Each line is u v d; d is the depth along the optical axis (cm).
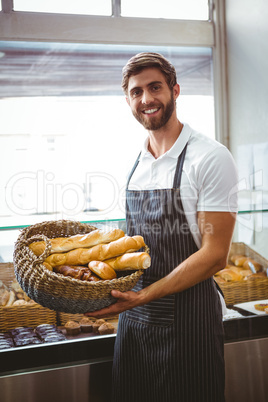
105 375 193
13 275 192
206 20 270
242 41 256
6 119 245
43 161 242
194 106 274
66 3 249
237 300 213
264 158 247
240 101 261
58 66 253
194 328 167
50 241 148
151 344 173
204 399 168
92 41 254
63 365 187
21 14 242
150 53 168
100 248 152
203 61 275
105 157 251
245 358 208
